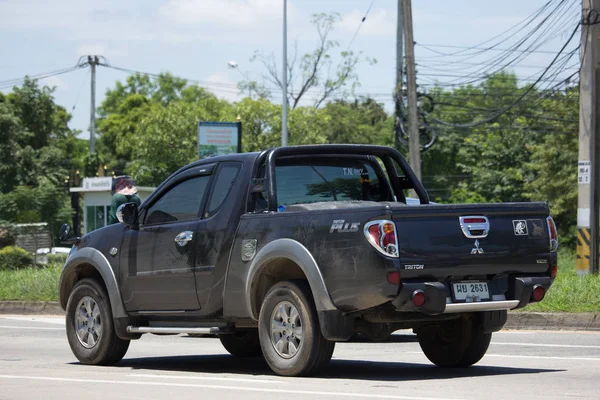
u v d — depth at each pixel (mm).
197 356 29656
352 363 26297
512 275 22234
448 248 20938
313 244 21422
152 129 166750
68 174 173000
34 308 50062
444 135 176500
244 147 159125
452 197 158250
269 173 23625
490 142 162375
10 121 169625
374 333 22031
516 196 154125
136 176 167125
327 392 19266
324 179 24938
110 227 26906
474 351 23906
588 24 56500
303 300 21609
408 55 70438
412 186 25906
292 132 160625
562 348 30062
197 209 24750
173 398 18750
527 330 37875
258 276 22719
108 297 26562
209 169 24859
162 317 25453
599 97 56719
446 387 20297
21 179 168000
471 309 21281
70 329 27359
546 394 19188
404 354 28938
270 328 22422
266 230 22625
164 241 25125
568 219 127188
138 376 23109
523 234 22141
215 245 23875
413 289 20406
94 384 21344
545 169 125812
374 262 20266
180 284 24641
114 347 26484
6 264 77062
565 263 90438
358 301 20672
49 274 53938
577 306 38469
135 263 25812
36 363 27516
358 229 20578
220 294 23734
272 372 24234
